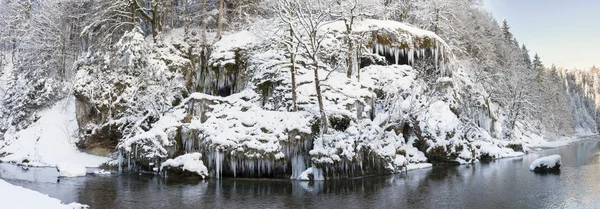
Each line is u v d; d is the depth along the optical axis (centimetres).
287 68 2438
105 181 1816
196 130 2023
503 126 3906
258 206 1290
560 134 6109
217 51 2889
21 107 3030
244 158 1858
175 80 2769
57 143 2736
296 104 2167
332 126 2041
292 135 1906
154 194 1495
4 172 2125
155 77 2702
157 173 2045
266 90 2412
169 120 2205
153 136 2106
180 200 1382
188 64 2980
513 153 3028
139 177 1944
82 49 3409
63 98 3128
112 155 2539
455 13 4128
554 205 1266
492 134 3419
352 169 1883
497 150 2830
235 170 1894
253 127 1977
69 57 3334
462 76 3409
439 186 1641
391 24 3025
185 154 1975
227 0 3691
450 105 2891
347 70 2631
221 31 3306
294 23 2234
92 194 1492
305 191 1546
